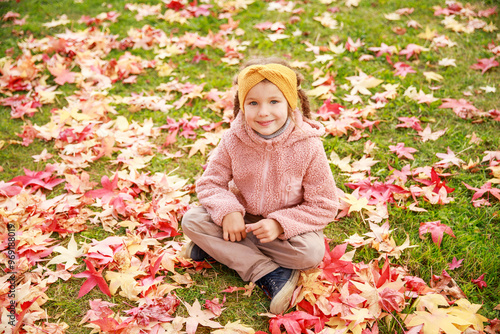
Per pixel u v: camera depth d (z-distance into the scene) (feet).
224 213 6.31
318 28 14.08
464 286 6.38
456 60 12.16
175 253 7.02
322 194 6.50
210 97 10.98
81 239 7.45
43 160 9.31
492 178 8.31
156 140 9.91
